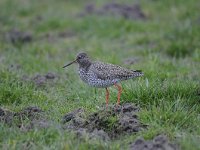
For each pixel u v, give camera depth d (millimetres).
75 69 16641
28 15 24891
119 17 22875
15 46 20734
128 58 17969
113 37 21281
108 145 10367
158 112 11648
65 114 12141
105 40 21016
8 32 22391
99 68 12672
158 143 10141
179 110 11766
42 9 25500
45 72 16812
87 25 22391
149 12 24516
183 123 11445
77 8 25500
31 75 16109
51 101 13562
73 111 12203
